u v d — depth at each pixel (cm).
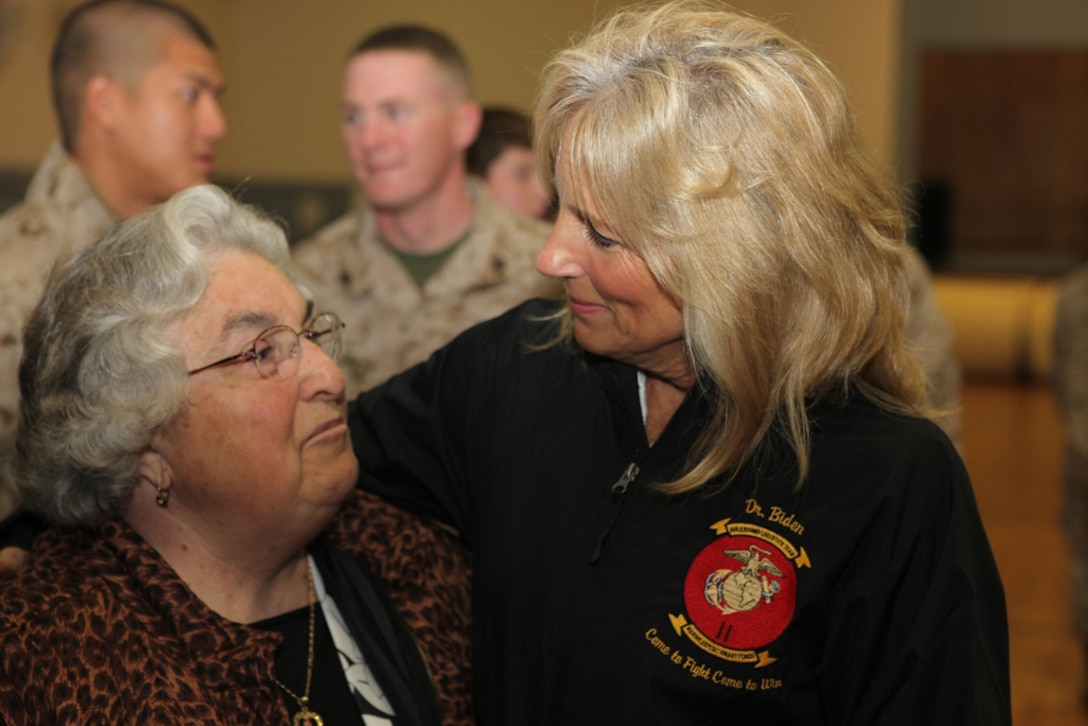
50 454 127
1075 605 386
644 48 116
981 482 690
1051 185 1234
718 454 121
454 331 236
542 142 120
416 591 148
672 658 122
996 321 1030
